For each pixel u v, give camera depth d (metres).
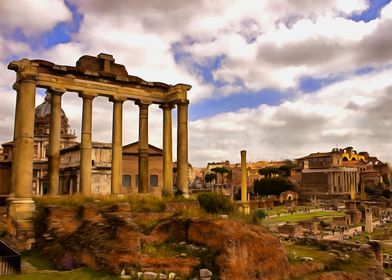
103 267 18.16
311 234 61.09
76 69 32.25
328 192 150.75
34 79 28.66
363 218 94.19
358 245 31.83
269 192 146.25
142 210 26.91
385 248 52.19
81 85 33.00
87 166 32.81
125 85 35.81
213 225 19.78
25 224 25.70
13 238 25.45
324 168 159.25
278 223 67.94
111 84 34.81
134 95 36.34
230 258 18.30
